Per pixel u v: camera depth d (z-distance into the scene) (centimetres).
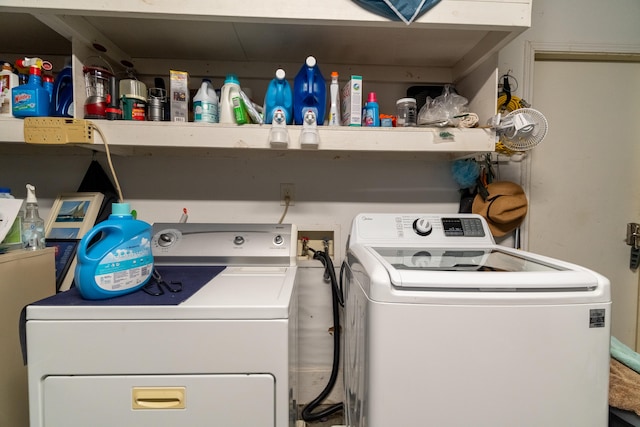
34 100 102
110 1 89
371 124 117
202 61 140
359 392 90
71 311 72
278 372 75
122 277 80
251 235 121
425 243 123
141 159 144
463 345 73
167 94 136
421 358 73
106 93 110
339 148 109
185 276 101
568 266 85
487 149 110
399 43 122
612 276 166
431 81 146
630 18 156
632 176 165
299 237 150
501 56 153
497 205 142
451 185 152
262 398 75
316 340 148
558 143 162
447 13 94
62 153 141
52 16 92
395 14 93
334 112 115
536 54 157
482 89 123
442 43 121
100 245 79
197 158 146
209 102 112
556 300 73
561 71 162
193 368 74
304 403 147
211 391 74
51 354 72
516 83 154
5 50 135
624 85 164
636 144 165
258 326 74
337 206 149
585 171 163
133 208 144
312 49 128
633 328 167
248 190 147
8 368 93
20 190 141
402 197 151
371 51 129
